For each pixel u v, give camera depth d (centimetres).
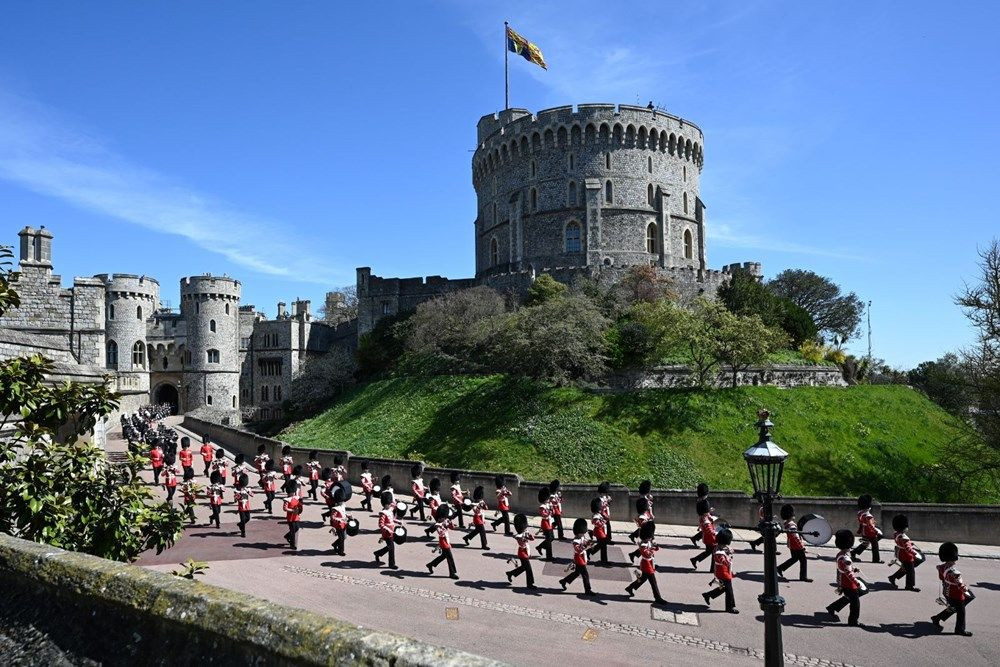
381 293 7800
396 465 2623
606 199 7044
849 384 4988
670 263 7125
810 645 1152
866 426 3888
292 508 1709
